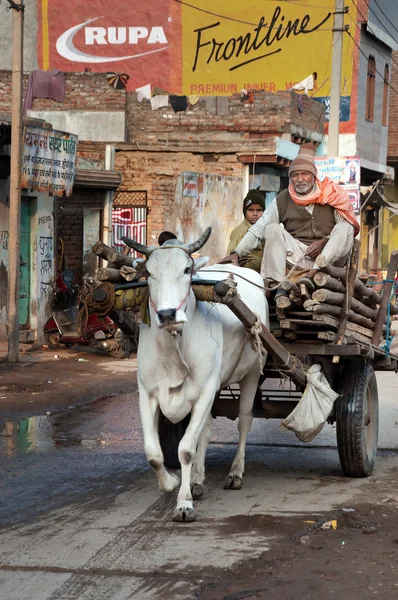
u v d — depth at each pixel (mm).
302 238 7898
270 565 5535
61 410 11211
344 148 30219
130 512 6699
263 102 23359
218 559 5633
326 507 6848
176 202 20188
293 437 9766
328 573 5387
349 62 29953
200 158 23172
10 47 29875
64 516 6602
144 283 6445
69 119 23438
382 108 33500
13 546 5898
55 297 15961
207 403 6430
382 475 8016
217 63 29859
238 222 23188
